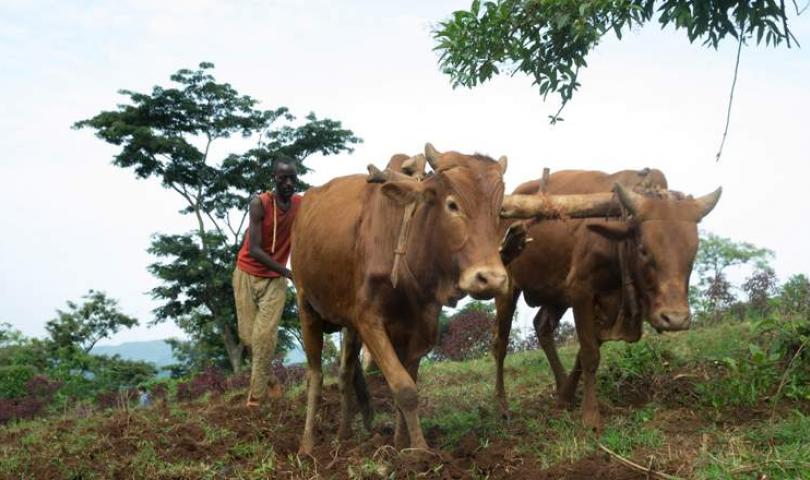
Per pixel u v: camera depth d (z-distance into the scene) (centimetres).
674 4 695
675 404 689
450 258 531
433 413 745
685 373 740
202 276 2855
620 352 823
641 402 718
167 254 2880
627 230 610
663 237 591
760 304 1150
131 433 726
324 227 634
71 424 892
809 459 491
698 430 604
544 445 581
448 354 1312
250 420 748
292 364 1100
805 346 702
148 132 2903
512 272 744
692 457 531
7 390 1543
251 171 3083
